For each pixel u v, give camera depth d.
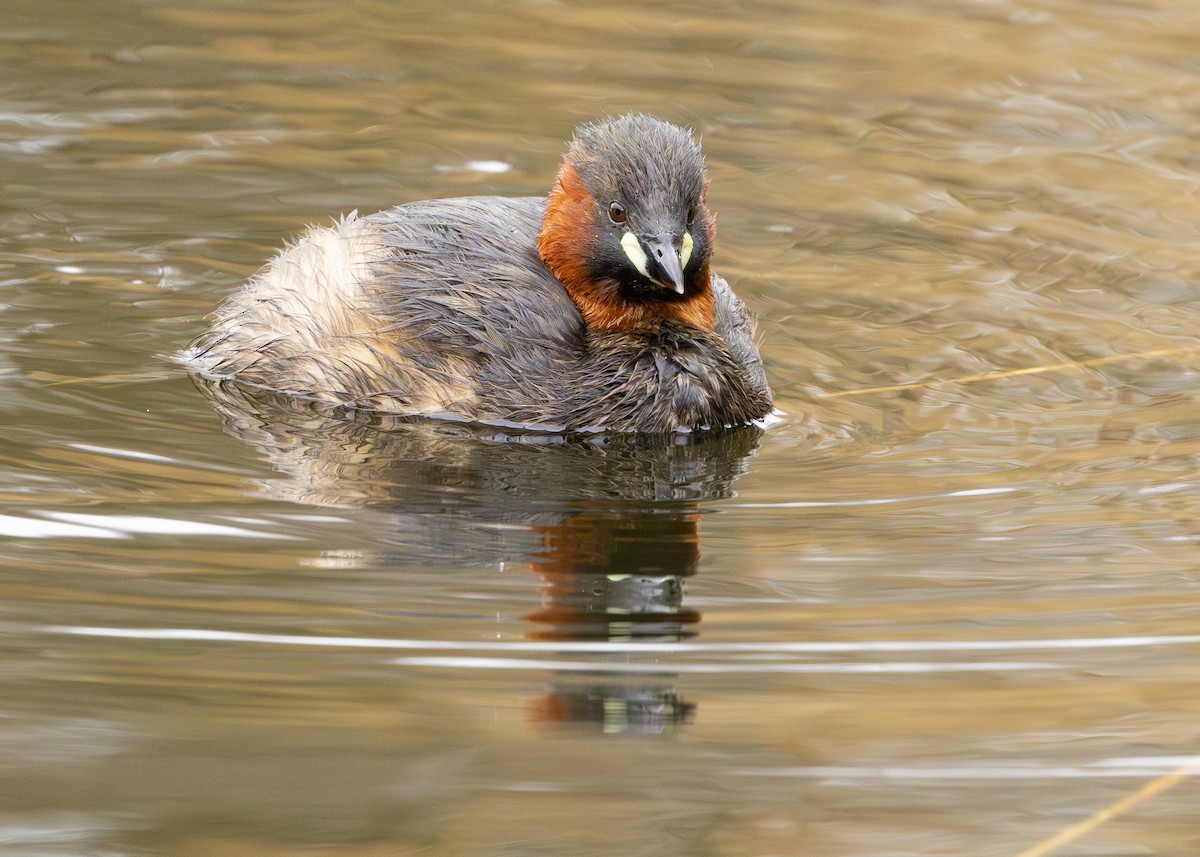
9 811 7.46
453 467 11.43
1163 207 16.64
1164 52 20.91
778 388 13.16
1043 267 15.35
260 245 15.27
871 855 7.30
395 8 22.33
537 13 22.28
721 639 9.02
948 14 22.45
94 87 18.80
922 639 9.05
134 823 7.36
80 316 13.72
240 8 22.05
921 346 13.86
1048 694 8.52
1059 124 18.78
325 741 8.01
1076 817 7.57
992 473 11.44
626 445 12.06
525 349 12.45
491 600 9.37
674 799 7.59
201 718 8.12
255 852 7.27
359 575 9.61
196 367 13.00
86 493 10.55
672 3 22.78
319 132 17.95
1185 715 8.31
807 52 20.91
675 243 12.21
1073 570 9.88
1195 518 10.61
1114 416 12.49
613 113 18.72
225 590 9.35
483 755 7.91
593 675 8.64
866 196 16.88
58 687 8.34
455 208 13.46
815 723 8.27
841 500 10.99
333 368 12.57
